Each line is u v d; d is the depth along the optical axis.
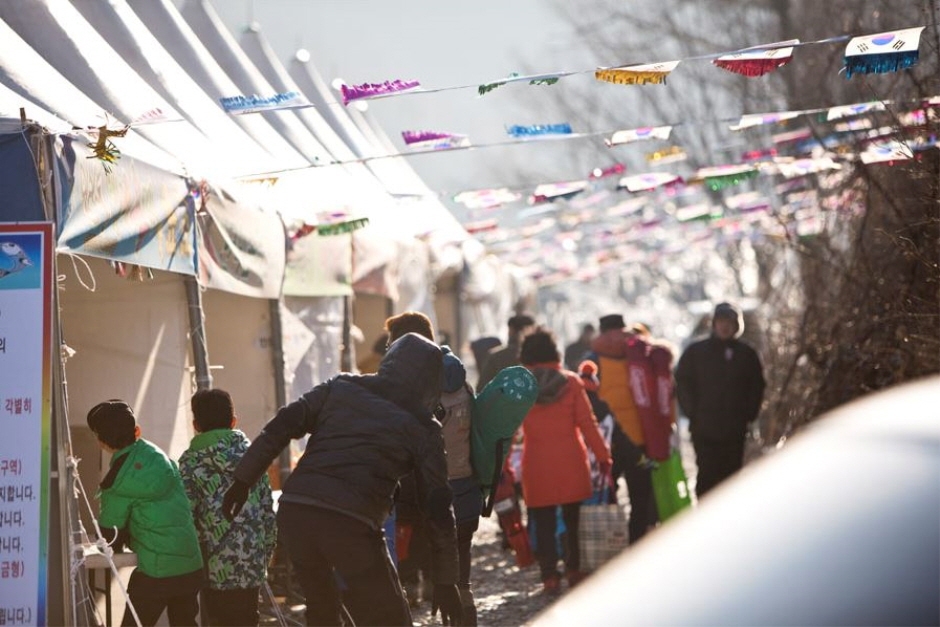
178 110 16.73
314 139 21.41
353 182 21.34
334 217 18.14
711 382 19.69
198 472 12.52
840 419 5.41
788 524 4.83
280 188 18.03
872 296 21.52
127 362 14.82
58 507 10.81
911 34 12.36
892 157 16.78
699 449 19.83
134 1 18.64
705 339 19.94
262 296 16.78
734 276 48.78
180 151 15.22
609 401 18.91
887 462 4.95
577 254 46.19
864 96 22.00
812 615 4.41
